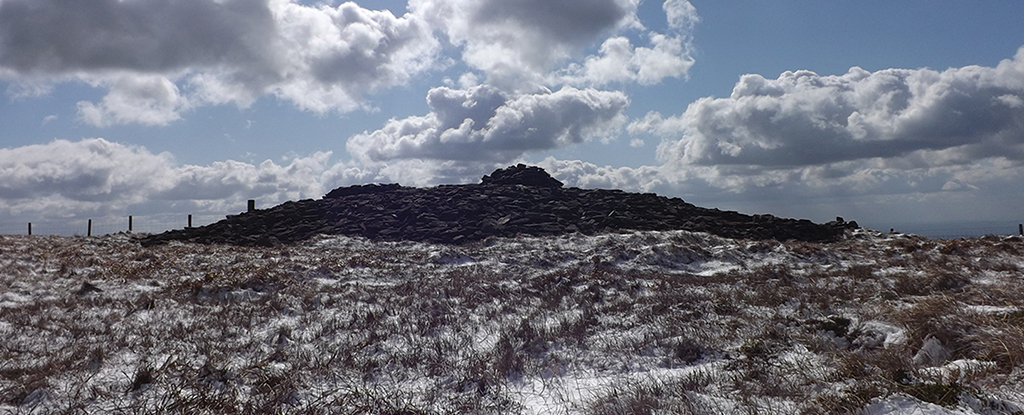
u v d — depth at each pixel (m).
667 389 6.19
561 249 28.69
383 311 12.76
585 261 24.09
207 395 6.55
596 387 6.84
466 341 9.83
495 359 8.20
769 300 12.45
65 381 7.05
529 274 21.23
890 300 10.85
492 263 24.52
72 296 14.05
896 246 26.73
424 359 8.62
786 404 5.45
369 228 36.34
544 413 6.07
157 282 17.55
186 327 11.04
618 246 27.48
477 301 14.38
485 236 33.81
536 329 10.27
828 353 7.26
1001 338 6.27
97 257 22.95
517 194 41.62
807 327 8.95
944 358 6.66
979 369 5.59
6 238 28.22
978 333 6.71
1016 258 20.45
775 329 9.12
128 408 6.16
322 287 17.58
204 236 35.12
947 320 7.25
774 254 25.30
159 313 12.52
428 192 43.47
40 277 17.36
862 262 22.97
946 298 8.90
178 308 13.23
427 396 6.74
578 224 35.47
